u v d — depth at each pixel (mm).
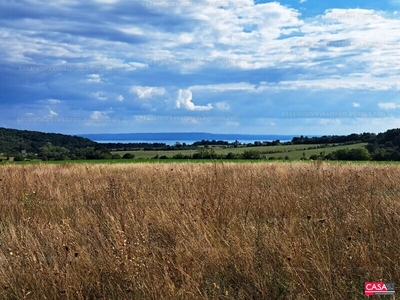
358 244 5008
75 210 7590
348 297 4121
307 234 5430
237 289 4391
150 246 5328
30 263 4754
